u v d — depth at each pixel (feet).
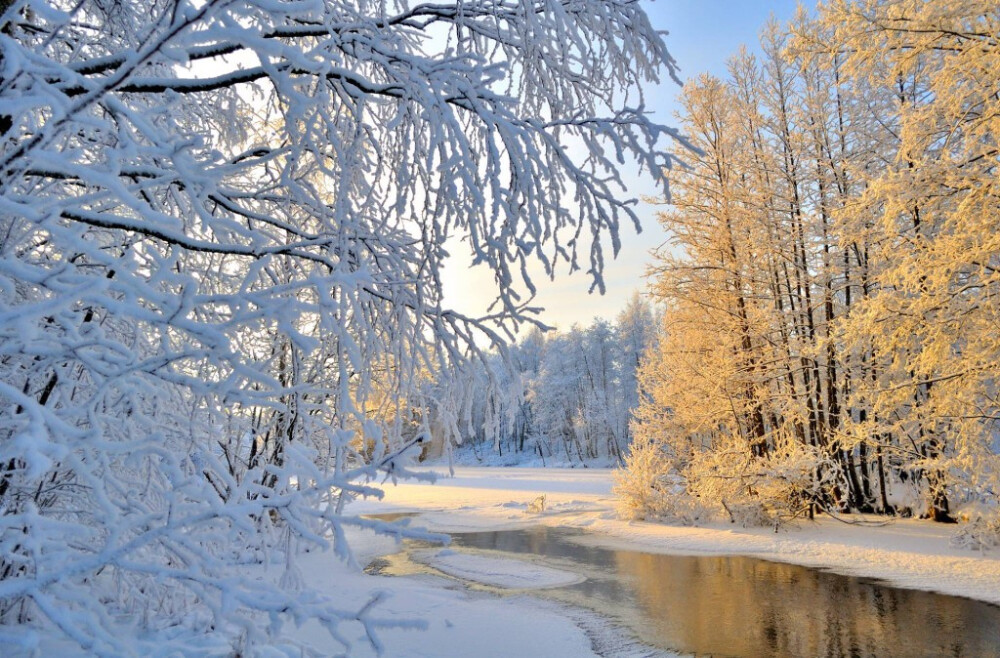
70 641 11.93
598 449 183.42
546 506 64.69
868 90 48.19
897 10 31.55
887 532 41.75
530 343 237.66
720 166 52.31
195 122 16.15
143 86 9.29
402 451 7.92
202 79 9.37
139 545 7.27
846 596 28.63
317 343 7.88
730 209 51.31
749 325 50.44
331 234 11.98
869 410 39.70
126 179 11.51
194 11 6.53
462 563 36.19
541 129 10.71
